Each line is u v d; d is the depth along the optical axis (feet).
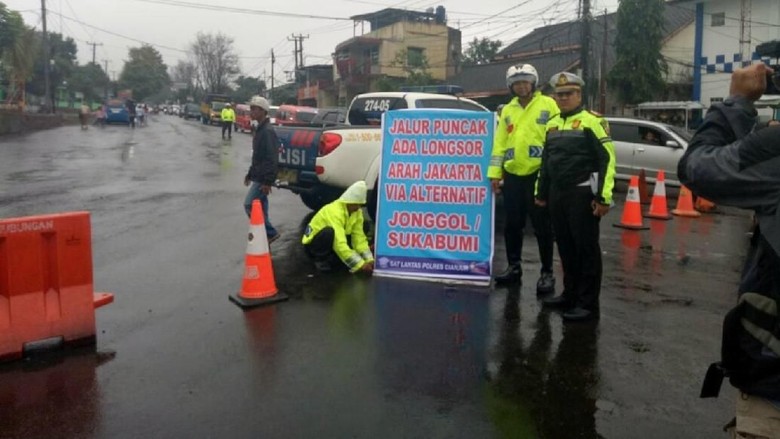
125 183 48.16
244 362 15.08
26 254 15.17
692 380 14.49
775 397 6.93
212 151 81.97
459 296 20.44
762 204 6.78
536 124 20.06
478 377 14.47
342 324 17.69
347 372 14.60
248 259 19.45
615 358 15.66
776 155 6.70
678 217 38.55
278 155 28.43
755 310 7.03
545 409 13.03
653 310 19.49
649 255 27.45
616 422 12.55
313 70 211.41
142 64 384.88
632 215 33.83
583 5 84.53
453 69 163.63
